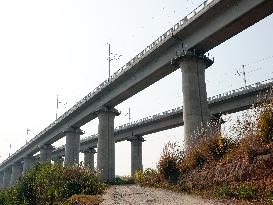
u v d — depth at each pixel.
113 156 57.19
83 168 24.53
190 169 21.41
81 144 102.44
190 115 35.34
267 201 11.93
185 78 36.81
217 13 33.31
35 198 22.09
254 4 29.66
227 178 16.17
